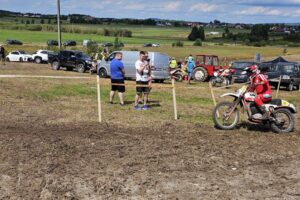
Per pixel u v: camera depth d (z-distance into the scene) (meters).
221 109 12.70
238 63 31.59
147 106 15.80
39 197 6.64
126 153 9.16
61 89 21.33
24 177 7.47
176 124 12.75
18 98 17.38
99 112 12.83
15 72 33.34
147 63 15.53
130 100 17.94
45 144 9.69
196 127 12.41
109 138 10.52
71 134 10.85
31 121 12.53
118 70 16.05
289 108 12.08
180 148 9.77
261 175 8.05
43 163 8.27
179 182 7.47
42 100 17.08
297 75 27.95
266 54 95.00
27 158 8.56
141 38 159.25
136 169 8.08
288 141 10.99
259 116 11.89
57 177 7.51
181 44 125.25
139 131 11.55
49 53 51.69
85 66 36.38
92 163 8.37
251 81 11.99
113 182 7.34
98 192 6.89
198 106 17.05
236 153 9.55
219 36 197.12
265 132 12.05
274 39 177.75
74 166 8.15
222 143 10.45
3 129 11.27
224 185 7.42
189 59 29.84
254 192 7.14
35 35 136.12
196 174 7.95
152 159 8.78
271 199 6.85
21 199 6.55
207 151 9.59
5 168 7.90
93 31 161.62
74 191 6.90
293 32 199.62
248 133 11.84
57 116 13.47
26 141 9.92
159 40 154.88
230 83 29.33
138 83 15.42
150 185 7.27
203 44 143.50
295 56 89.19
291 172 8.31
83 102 16.80
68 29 163.50
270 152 9.76
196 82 31.67
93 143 9.94
